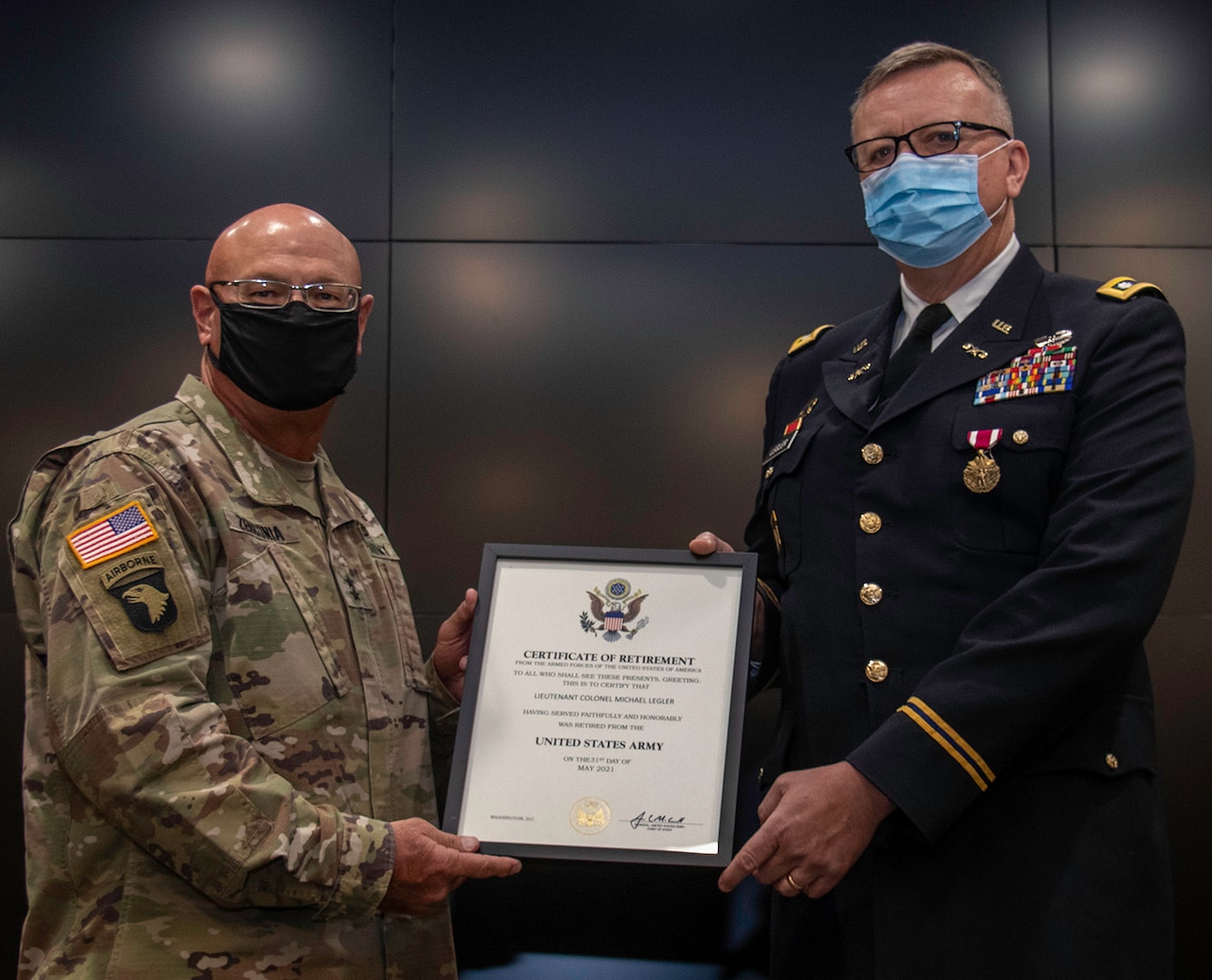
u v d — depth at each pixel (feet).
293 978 4.60
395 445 8.47
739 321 8.53
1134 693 4.48
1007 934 4.17
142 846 4.33
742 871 4.19
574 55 8.75
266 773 4.49
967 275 5.23
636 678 5.07
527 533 8.41
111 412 8.46
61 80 8.71
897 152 5.13
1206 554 8.24
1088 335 4.64
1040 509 4.53
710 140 8.68
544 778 4.93
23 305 8.53
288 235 5.38
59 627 4.47
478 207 8.64
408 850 4.53
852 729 4.73
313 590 5.17
